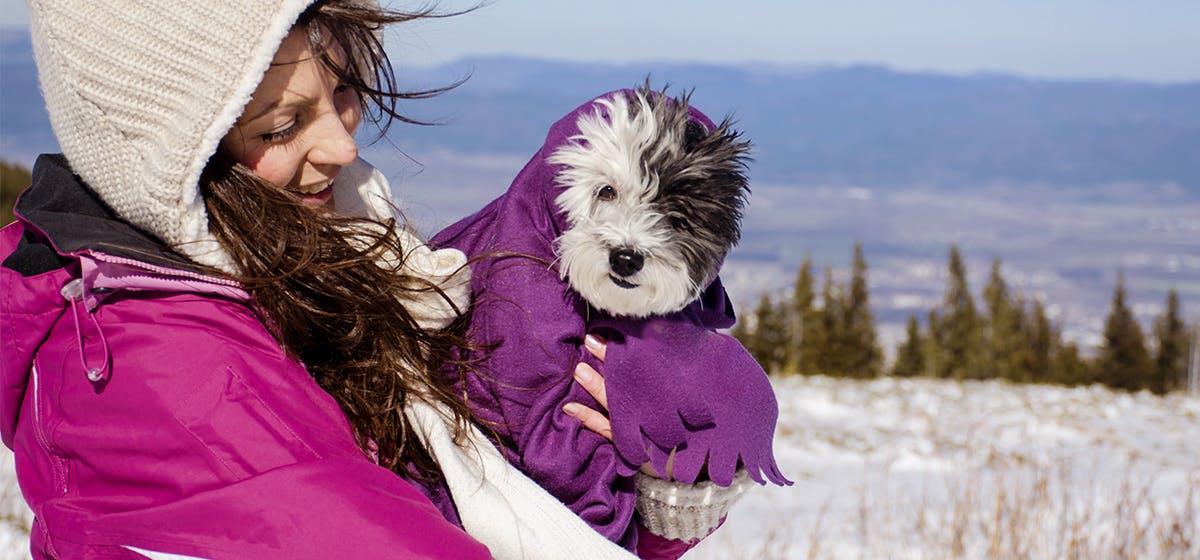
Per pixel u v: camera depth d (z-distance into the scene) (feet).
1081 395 77.10
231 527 5.33
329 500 5.42
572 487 7.46
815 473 41.24
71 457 5.79
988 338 154.30
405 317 6.65
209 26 5.60
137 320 5.69
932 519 28.32
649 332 7.68
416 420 6.68
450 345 7.27
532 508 6.78
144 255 5.66
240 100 5.69
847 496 36.17
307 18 6.19
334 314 6.39
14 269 6.08
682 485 7.96
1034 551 21.88
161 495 5.54
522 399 7.34
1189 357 157.79
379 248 6.81
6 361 6.12
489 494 6.59
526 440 7.35
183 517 5.34
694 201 7.59
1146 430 57.47
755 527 30.04
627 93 8.09
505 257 7.47
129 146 5.75
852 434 51.39
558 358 7.36
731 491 8.11
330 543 5.34
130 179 5.76
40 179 6.30
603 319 7.70
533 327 7.32
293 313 6.10
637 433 7.47
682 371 7.68
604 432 7.68
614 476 7.61
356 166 7.68
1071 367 156.35
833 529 29.25
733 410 7.82
